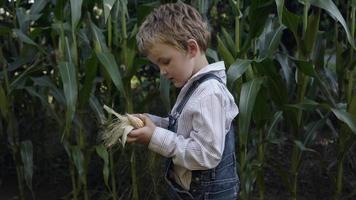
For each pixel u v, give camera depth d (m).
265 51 2.52
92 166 3.40
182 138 1.67
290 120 2.57
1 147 3.59
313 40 2.46
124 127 1.73
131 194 3.08
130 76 2.62
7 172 3.72
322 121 2.64
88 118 3.17
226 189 1.78
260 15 2.39
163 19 1.66
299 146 2.54
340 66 2.63
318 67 2.65
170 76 1.71
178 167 1.76
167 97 2.59
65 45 2.52
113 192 2.85
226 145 1.77
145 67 3.72
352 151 3.34
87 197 2.78
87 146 3.12
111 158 2.80
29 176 2.83
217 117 1.64
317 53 2.64
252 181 2.59
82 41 2.79
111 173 2.87
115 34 2.66
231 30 3.33
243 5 2.96
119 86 2.41
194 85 1.72
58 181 3.65
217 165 1.71
